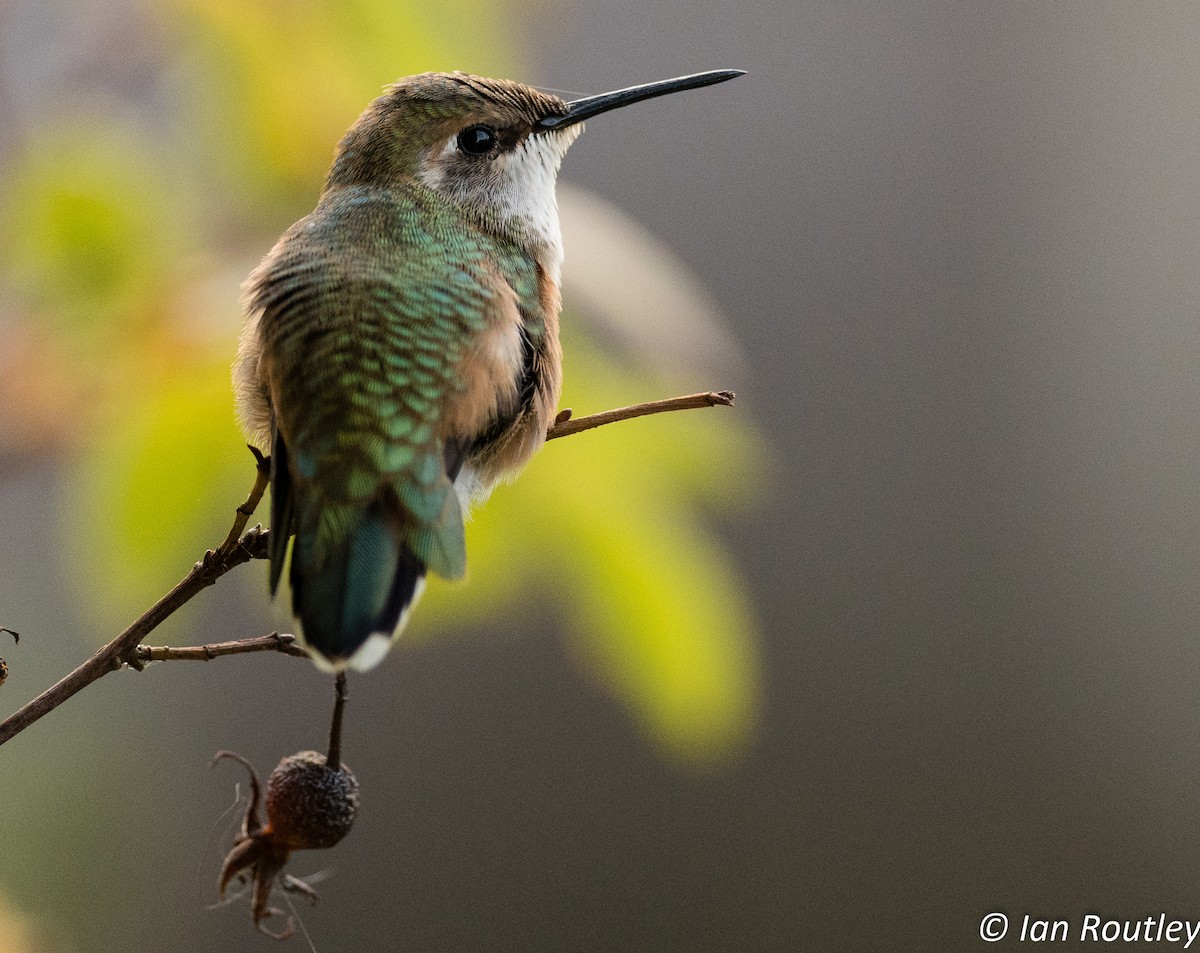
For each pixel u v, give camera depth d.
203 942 1.61
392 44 1.48
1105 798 1.69
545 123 1.48
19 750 1.60
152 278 1.47
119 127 1.48
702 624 1.47
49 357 1.47
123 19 1.48
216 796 1.67
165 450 1.47
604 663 1.47
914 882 1.68
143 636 1.44
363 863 1.68
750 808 1.70
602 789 1.70
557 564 1.47
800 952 1.66
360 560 1.45
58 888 1.59
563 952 1.66
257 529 1.45
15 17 1.48
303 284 1.46
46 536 1.59
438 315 1.46
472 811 1.69
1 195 1.47
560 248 1.47
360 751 1.70
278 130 1.48
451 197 1.47
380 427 1.45
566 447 1.47
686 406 1.46
